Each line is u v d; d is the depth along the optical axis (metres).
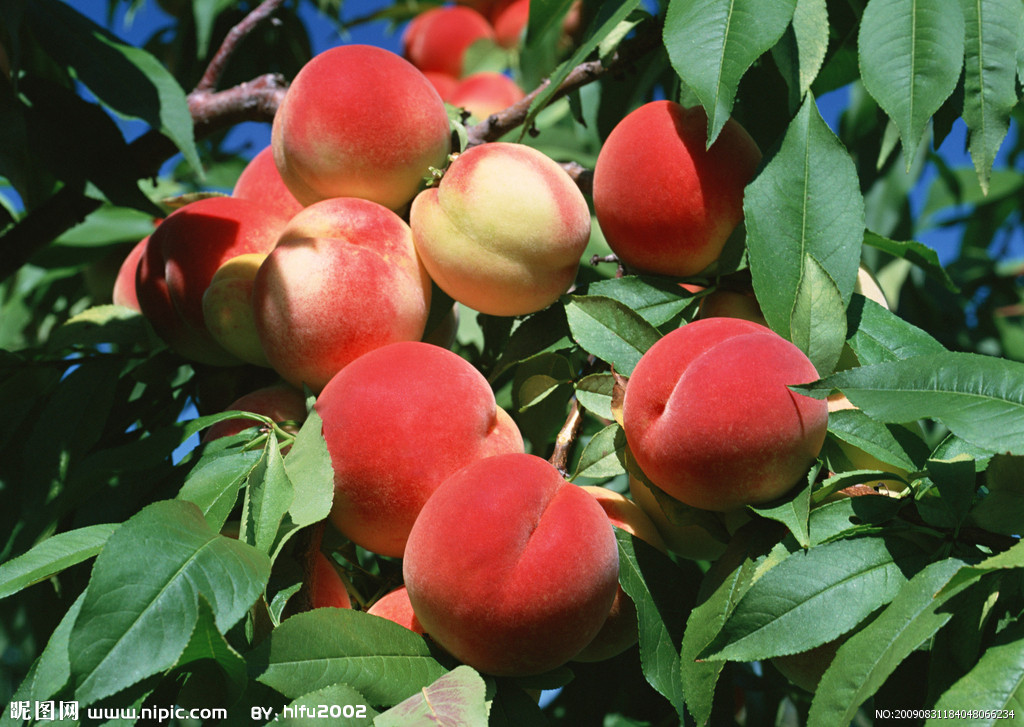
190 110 1.01
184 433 0.81
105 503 0.83
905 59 0.81
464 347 1.04
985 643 0.74
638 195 0.84
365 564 0.99
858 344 0.82
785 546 0.75
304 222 0.84
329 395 0.80
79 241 1.12
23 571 0.75
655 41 0.91
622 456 0.80
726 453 0.75
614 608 0.80
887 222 1.16
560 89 0.92
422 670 0.75
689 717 0.77
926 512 0.75
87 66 0.95
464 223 0.82
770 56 0.90
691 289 0.87
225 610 0.72
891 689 0.79
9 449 0.91
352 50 0.86
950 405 0.74
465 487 0.76
